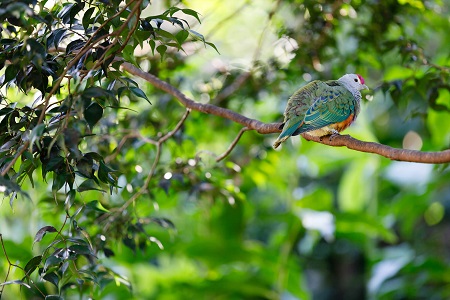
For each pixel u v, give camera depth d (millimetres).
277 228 19172
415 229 20266
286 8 13102
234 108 12406
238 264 15211
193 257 14031
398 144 18016
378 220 15547
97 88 5660
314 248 19469
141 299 14773
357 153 15117
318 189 14523
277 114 11820
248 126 8039
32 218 11625
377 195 16094
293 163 14477
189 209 15477
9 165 5590
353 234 15266
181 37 6551
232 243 13898
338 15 11281
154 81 8602
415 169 15492
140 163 10359
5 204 12031
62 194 9266
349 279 19750
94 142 9648
